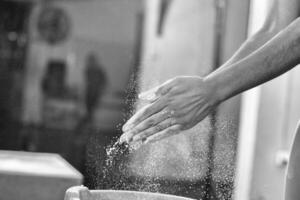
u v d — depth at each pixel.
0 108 10.34
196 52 5.08
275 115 3.84
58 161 4.05
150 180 1.98
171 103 1.51
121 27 10.30
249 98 3.82
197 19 5.14
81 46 10.45
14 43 10.37
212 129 2.12
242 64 1.55
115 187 1.90
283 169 3.80
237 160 3.87
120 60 10.46
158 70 5.27
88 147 1.96
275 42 1.54
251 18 3.78
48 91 10.48
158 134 1.54
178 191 2.02
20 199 3.46
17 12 10.30
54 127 10.37
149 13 6.97
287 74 3.82
